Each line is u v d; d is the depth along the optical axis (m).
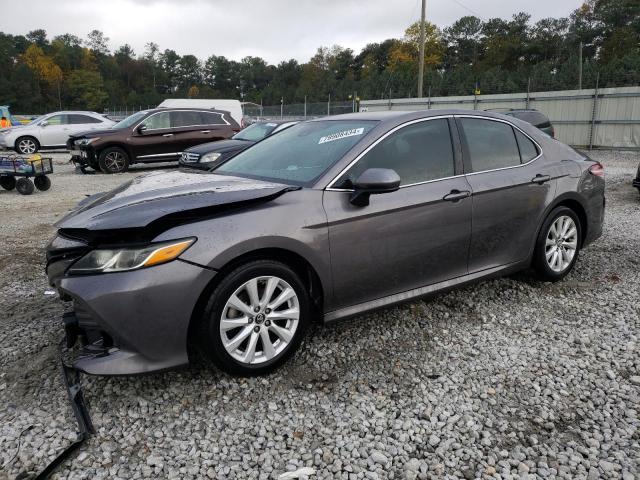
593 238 5.01
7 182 11.35
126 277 2.78
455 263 3.95
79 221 3.08
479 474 2.44
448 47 89.25
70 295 2.87
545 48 81.62
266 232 3.05
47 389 3.10
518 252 4.36
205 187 3.40
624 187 10.75
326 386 3.15
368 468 2.49
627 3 74.50
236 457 2.55
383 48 103.31
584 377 3.24
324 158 3.64
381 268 3.55
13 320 4.06
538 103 22.97
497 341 3.71
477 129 4.22
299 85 111.38
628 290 4.61
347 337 3.75
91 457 2.54
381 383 3.18
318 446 2.63
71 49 119.31
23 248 6.29
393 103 28.48
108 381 3.17
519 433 2.73
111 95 117.19
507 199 4.16
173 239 2.85
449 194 3.80
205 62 143.25
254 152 4.30
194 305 2.88
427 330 3.88
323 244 3.27
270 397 3.03
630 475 2.41
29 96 101.56
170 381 3.16
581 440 2.67
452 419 2.83
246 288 3.06
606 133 20.95
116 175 14.12
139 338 2.81
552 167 4.55
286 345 3.24
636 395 3.04
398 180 3.26
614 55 69.25
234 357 3.08
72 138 14.59
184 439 2.68
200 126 14.99
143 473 2.44
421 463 2.51
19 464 2.49
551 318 4.07
